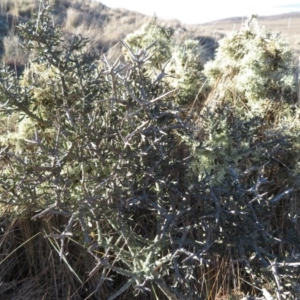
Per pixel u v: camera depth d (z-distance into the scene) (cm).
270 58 312
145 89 223
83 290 273
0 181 219
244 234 231
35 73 255
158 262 227
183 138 250
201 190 226
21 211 256
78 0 2134
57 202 210
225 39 335
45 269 275
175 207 241
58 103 237
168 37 358
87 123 226
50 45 224
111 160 221
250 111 315
